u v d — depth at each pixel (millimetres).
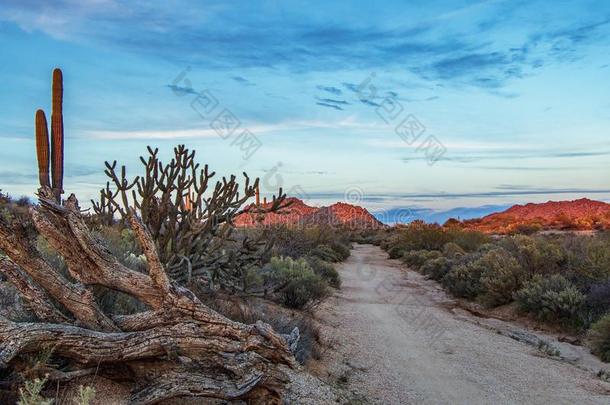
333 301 15062
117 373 4438
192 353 4562
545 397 7730
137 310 5629
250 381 4566
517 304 14805
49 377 4043
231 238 9227
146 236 4602
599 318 12242
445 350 10312
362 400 6762
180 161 8594
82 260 4688
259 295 9727
